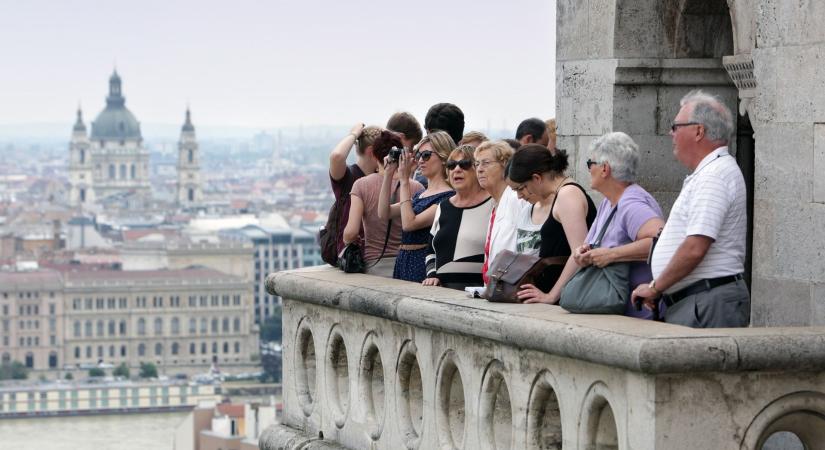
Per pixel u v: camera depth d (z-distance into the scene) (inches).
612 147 599.2
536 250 649.6
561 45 794.2
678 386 513.7
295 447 775.7
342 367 759.1
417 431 679.7
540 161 642.2
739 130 754.8
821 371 520.7
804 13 619.5
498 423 611.5
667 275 565.3
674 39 754.8
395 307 668.1
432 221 757.3
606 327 537.0
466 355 623.2
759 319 643.5
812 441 529.3
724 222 565.3
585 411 547.2
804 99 620.7
